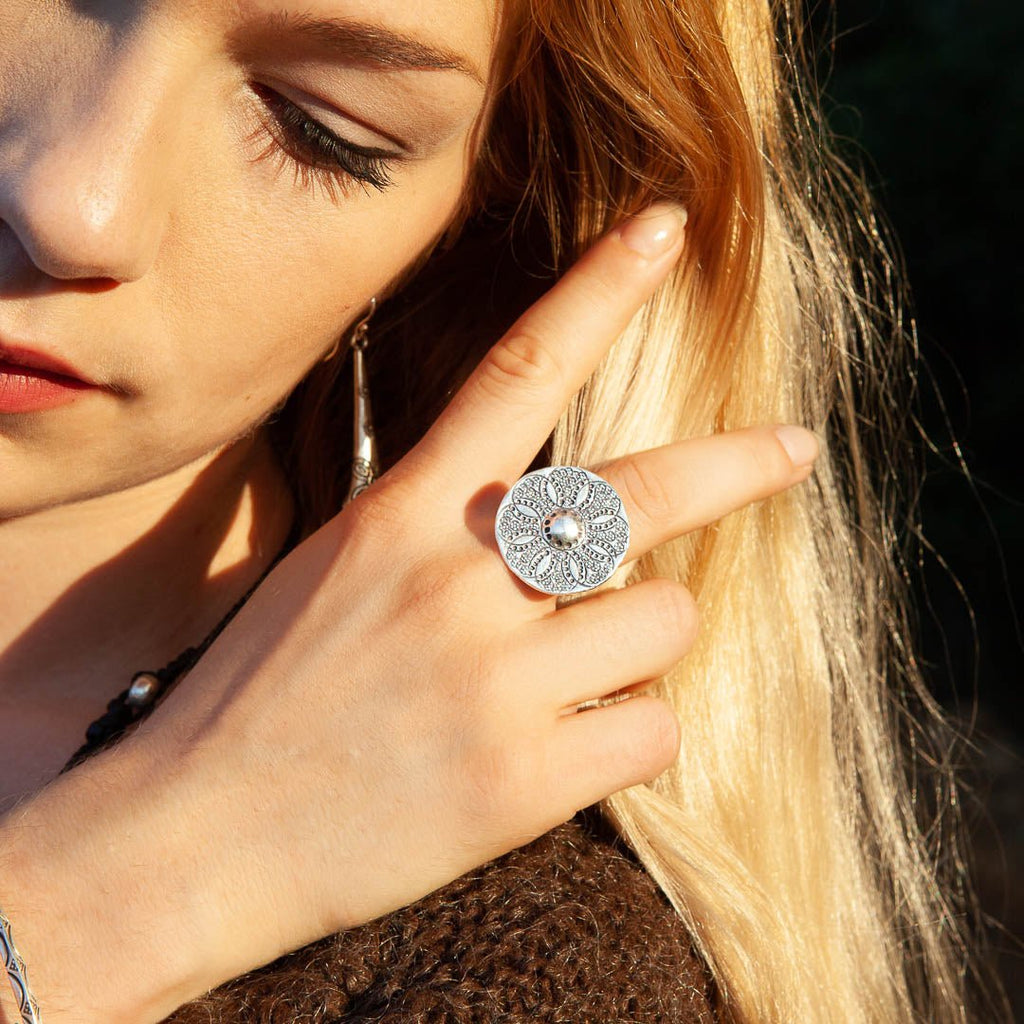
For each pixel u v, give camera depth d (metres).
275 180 0.50
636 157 0.57
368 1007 0.51
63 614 0.57
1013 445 1.49
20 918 0.49
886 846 0.65
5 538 0.56
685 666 0.58
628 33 0.54
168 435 0.52
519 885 0.53
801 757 0.61
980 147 1.53
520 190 0.59
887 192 1.56
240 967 0.50
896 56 1.60
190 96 0.48
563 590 0.50
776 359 0.59
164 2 0.46
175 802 0.50
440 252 0.60
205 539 0.58
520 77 0.55
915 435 1.52
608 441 0.56
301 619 0.51
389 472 0.52
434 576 0.51
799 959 0.59
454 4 0.48
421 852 0.50
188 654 0.57
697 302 0.57
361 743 0.50
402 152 0.51
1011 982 1.09
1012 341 1.50
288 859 0.50
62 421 0.50
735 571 0.59
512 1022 0.50
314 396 0.60
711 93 0.54
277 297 0.51
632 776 0.51
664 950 0.53
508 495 0.51
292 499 0.61
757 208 0.56
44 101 0.47
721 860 0.57
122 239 0.47
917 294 1.55
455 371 0.62
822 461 0.62
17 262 0.48
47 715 0.57
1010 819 1.25
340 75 0.48
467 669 0.50
